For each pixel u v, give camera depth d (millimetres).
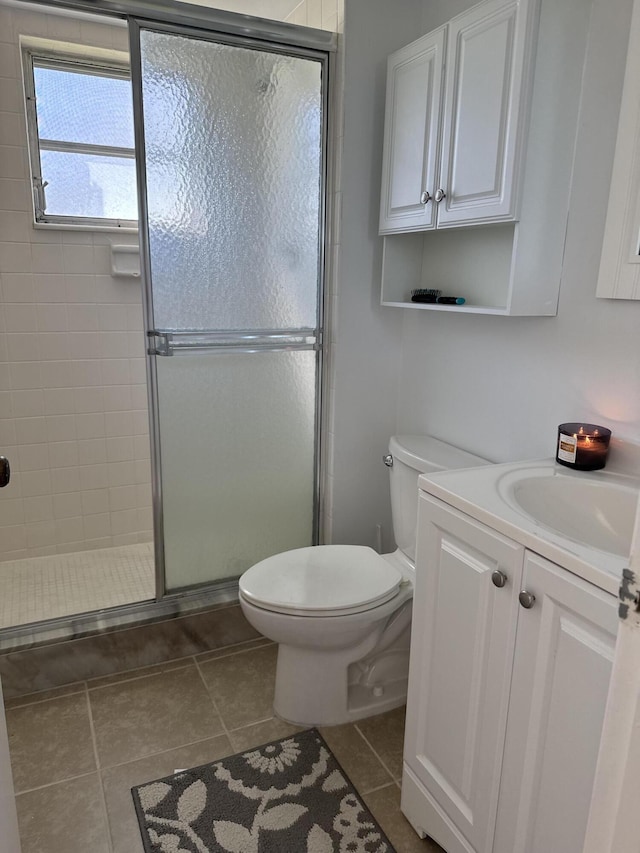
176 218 1953
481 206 1566
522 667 1109
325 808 1555
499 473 1411
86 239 2549
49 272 2518
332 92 2055
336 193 2100
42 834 1478
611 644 931
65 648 2004
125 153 2570
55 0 1731
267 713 1900
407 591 1784
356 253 2145
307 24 2238
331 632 1658
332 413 2260
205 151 1946
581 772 1004
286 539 2387
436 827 1401
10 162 2373
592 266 1478
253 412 2209
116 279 2635
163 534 2166
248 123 1983
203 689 2010
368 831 1493
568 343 1564
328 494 2350
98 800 1573
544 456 1674
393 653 1892
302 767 1685
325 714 1842
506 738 1165
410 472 1909
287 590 1703
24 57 2332
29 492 2672
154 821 1511
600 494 1354
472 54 1554
